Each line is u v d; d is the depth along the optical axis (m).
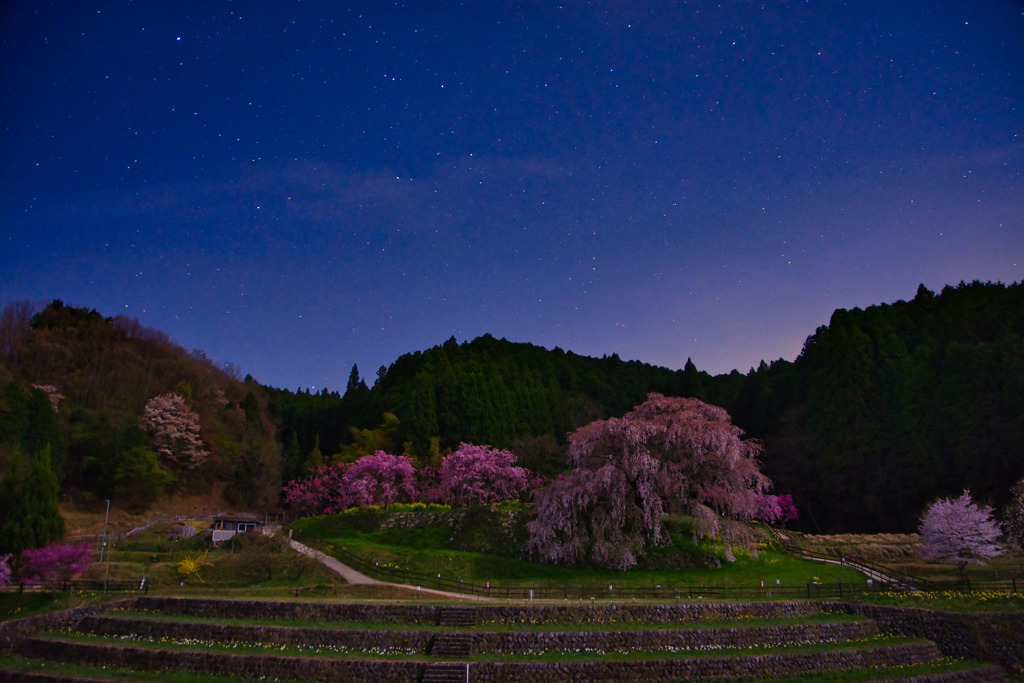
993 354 70.81
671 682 24.08
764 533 46.34
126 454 77.75
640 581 39.44
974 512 39.19
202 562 41.66
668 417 45.44
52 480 39.41
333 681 23.61
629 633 26.56
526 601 32.66
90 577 38.72
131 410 86.75
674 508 44.41
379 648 26.02
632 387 134.12
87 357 92.31
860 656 26.81
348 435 101.06
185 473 87.12
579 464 45.38
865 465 73.81
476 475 60.28
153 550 49.69
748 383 107.38
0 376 78.50
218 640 27.17
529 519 47.78
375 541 50.84
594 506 44.31
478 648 25.80
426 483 67.31
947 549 38.28
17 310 93.19
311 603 29.58
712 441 42.38
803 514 79.25
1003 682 26.27
